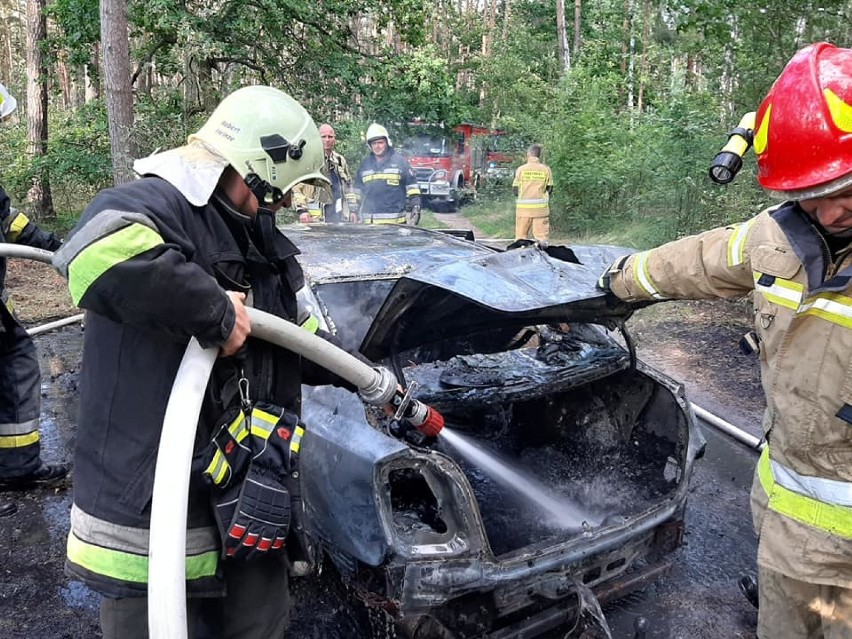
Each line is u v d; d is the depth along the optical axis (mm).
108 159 11758
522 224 10805
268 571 1860
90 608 2949
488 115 19625
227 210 1686
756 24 7910
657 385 3084
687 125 8844
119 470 1632
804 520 1888
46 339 6551
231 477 1648
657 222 9273
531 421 3637
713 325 7066
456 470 2301
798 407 1825
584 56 21859
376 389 1988
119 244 1397
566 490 3197
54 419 4816
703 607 2986
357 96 13266
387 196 7738
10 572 3178
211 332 1510
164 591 1434
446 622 2369
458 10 33281
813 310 1770
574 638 2471
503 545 2881
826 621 1968
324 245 3938
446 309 2697
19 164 12148
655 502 2773
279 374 1831
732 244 2027
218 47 10750
